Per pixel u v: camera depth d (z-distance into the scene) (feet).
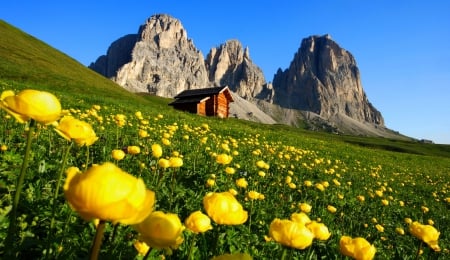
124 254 10.64
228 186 26.71
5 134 24.35
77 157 23.76
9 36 181.88
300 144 86.89
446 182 79.25
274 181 35.50
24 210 12.87
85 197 3.98
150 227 5.84
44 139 26.12
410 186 61.62
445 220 40.70
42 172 17.20
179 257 12.32
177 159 16.71
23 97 6.51
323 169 51.26
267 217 21.74
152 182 20.29
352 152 99.40
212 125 88.48
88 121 39.60
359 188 46.11
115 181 4.06
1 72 120.26
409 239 27.71
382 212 36.01
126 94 169.89
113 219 4.17
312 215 26.63
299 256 16.47
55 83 130.82
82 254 10.46
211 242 14.40
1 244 9.80
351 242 8.98
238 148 51.55
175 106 212.64
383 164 85.76
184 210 18.34
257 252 15.14
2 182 14.48
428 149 332.60
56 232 11.34
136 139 36.70
